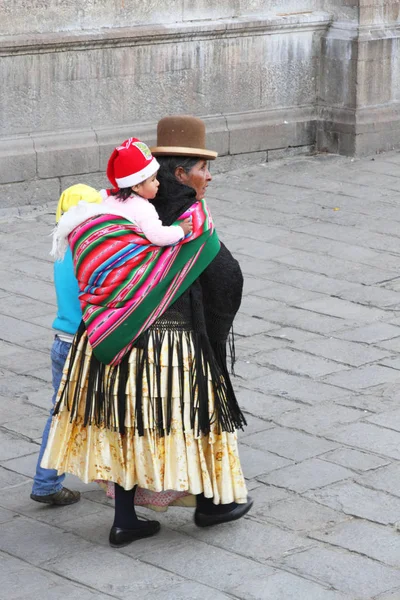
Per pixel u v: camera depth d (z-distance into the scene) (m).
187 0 15.98
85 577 6.20
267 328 10.45
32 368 9.51
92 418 6.30
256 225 13.95
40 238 13.47
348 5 17.28
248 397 8.84
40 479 7.00
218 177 16.52
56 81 14.88
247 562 6.36
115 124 15.67
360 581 6.12
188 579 6.17
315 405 8.70
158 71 15.90
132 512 6.57
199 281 6.35
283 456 7.80
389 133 17.95
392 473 7.53
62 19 14.77
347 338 10.20
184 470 6.25
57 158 14.98
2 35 14.26
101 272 6.16
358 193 15.52
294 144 17.72
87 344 6.36
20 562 6.38
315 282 11.82
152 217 6.16
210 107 16.69
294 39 17.33
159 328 6.27
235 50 16.70
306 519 6.89
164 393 6.23
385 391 8.98
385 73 17.70
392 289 11.61
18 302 11.19
